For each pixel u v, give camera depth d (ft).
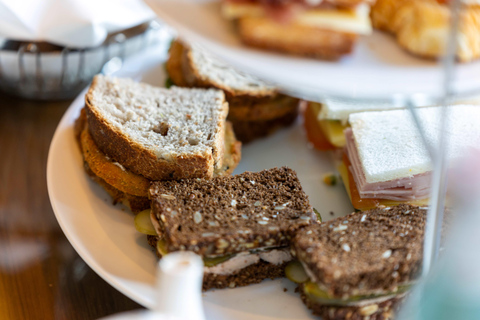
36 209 1.36
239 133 1.48
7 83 1.58
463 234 1.12
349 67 0.90
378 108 1.43
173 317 0.87
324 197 1.35
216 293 1.14
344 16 0.90
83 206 1.26
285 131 1.53
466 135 1.31
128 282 1.12
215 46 0.89
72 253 1.27
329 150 1.47
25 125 1.57
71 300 1.18
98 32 1.47
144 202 1.26
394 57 0.93
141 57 1.61
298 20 0.90
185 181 1.22
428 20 0.93
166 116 1.33
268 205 1.18
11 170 1.44
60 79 1.57
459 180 1.21
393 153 1.30
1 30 1.42
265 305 1.12
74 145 1.38
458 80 0.90
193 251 1.10
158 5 0.93
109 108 1.32
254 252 1.14
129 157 1.23
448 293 1.05
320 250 1.08
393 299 1.10
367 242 1.11
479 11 0.96
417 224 1.15
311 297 1.10
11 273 1.21
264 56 0.90
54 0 1.45
